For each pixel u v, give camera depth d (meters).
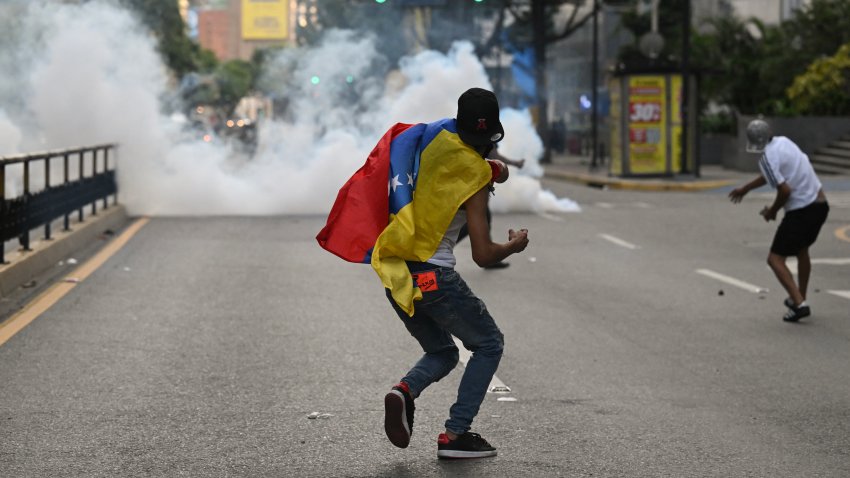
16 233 14.00
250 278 14.50
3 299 12.44
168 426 7.26
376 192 6.22
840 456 6.67
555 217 23.88
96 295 12.90
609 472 6.31
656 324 11.42
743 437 7.09
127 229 20.67
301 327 11.04
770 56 49.12
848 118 40.25
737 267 16.00
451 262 6.27
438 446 6.56
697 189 33.75
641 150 36.69
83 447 6.75
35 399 7.96
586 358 9.67
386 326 11.11
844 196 28.92
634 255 17.39
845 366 9.37
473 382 6.47
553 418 7.55
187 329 10.87
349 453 6.68
